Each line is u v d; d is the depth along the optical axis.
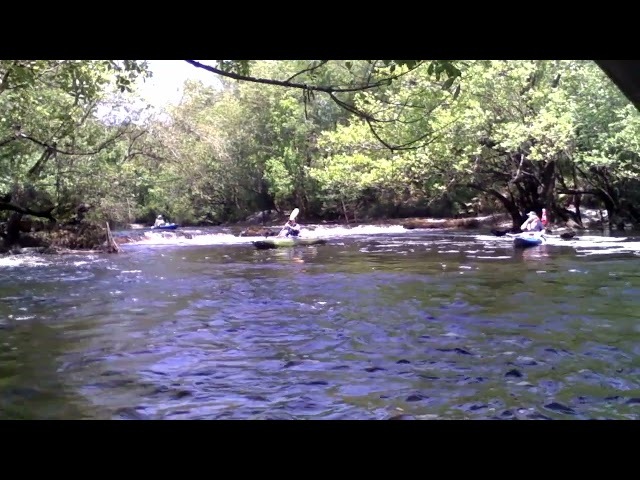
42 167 19.72
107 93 20.20
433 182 24.38
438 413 4.51
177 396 5.06
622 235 21.67
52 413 4.63
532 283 10.98
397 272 13.18
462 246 19.53
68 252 20.48
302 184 37.81
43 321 8.54
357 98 5.00
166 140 24.97
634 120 19.33
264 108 38.53
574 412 4.47
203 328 7.92
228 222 42.81
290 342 7.02
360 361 6.11
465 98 21.05
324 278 12.62
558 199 27.75
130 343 7.11
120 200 26.28
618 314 8.05
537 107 22.02
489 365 5.83
